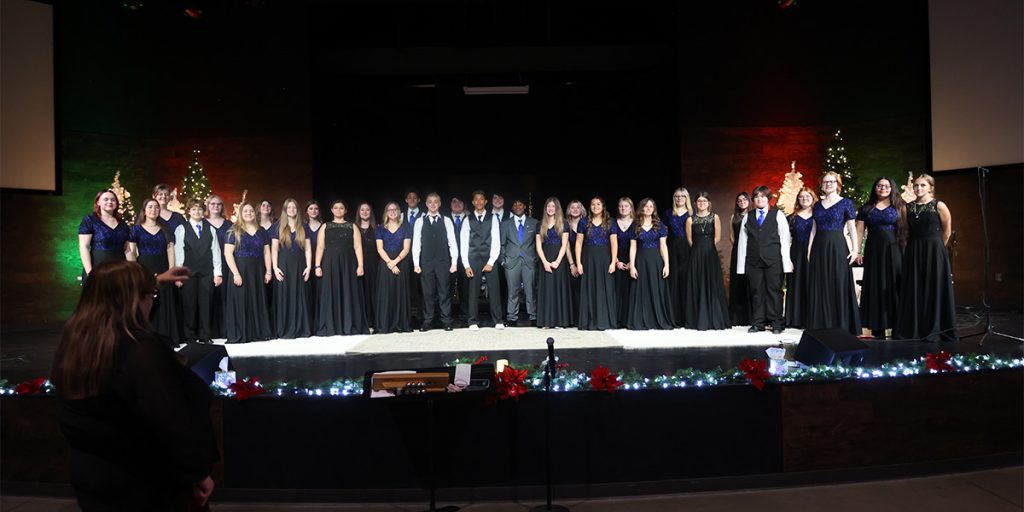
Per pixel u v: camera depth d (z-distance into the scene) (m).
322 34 9.84
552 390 3.46
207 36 9.56
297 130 9.51
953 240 5.75
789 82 9.61
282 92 9.52
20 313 9.02
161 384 1.80
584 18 9.98
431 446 3.29
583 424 3.44
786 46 9.59
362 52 9.78
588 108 11.09
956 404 3.70
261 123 9.55
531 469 3.44
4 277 8.95
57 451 3.57
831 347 3.87
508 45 9.89
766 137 9.66
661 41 9.98
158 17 9.53
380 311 7.36
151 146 9.61
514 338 6.57
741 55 9.62
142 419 1.83
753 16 9.60
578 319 7.74
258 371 4.88
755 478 3.50
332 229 7.27
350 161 10.80
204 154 9.60
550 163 11.22
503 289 9.02
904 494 3.39
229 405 3.48
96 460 1.82
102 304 1.86
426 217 7.62
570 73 10.92
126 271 1.91
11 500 3.53
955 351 4.88
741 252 6.75
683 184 9.66
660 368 4.66
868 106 9.38
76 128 9.23
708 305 6.96
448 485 3.45
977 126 8.54
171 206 9.31
